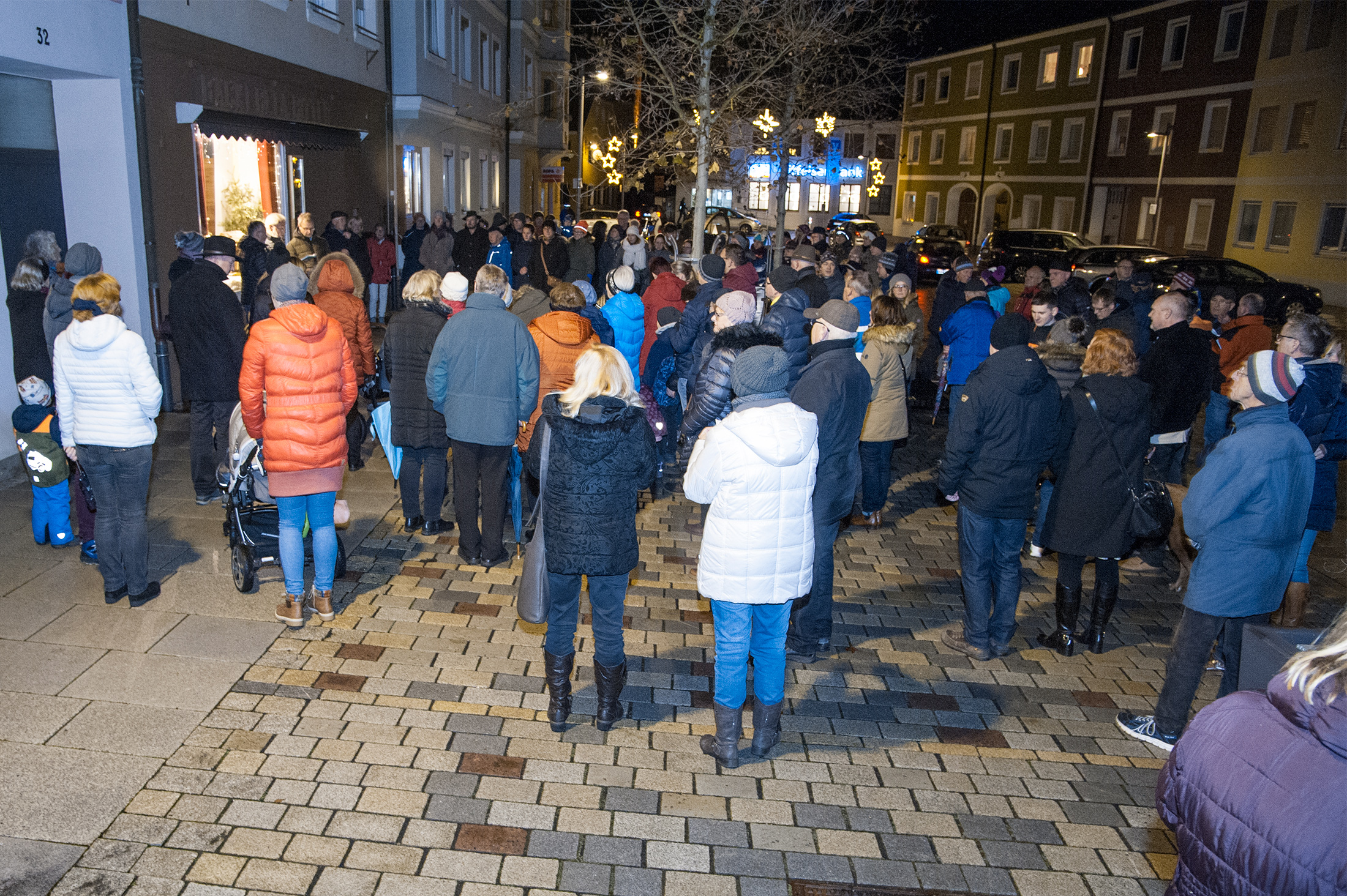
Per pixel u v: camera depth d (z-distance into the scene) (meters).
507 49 27.36
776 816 3.88
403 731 4.31
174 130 9.98
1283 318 21.47
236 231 12.94
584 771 4.11
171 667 4.73
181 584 5.70
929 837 3.81
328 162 15.71
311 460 4.98
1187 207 33.06
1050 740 4.62
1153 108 34.56
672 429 8.27
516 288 15.72
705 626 5.68
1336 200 26.61
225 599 5.55
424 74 18.50
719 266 7.90
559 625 4.29
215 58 10.88
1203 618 4.34
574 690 4.82
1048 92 40.47
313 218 15.31
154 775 3.87
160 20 9.62
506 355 5.85
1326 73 26.83
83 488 5.70
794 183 54.09
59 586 5.57
